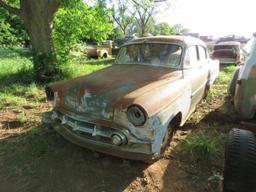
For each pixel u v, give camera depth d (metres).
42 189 2.97
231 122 4.90
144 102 2.81
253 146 2.44
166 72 3.90
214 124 4.80
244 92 2.93
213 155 3.62
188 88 3.90
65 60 9.44
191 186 3.05
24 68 8.92
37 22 7.94
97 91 3.17
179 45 4.32
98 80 3.52
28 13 7.97
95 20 9.88
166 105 3.06
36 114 5.20
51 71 8.16
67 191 2.95
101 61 15.64
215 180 3.11
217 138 4.20
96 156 3.55
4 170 3.30
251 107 2.90
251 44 3.14
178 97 3.44
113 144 3.07
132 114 2.85
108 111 3.00
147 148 2.85
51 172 3.26
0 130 4.41
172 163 3.48
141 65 4.33
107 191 2.94
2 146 3.85
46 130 4.35
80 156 3.61
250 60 2.91
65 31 9.48
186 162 3.51
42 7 7.80
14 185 3.03
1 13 9.20
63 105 3.52
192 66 4.49
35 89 7.02
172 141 3.99
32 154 3.64
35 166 3.38
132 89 3.19
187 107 3.95
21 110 5.44
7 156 3.60
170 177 3.20
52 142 3.97
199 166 3.42
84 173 3.26
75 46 10.04
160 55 4.32
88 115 3.19
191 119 4.98
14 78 8.27
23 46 11.03
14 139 4.08
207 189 3.00
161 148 3.29
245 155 2.37
